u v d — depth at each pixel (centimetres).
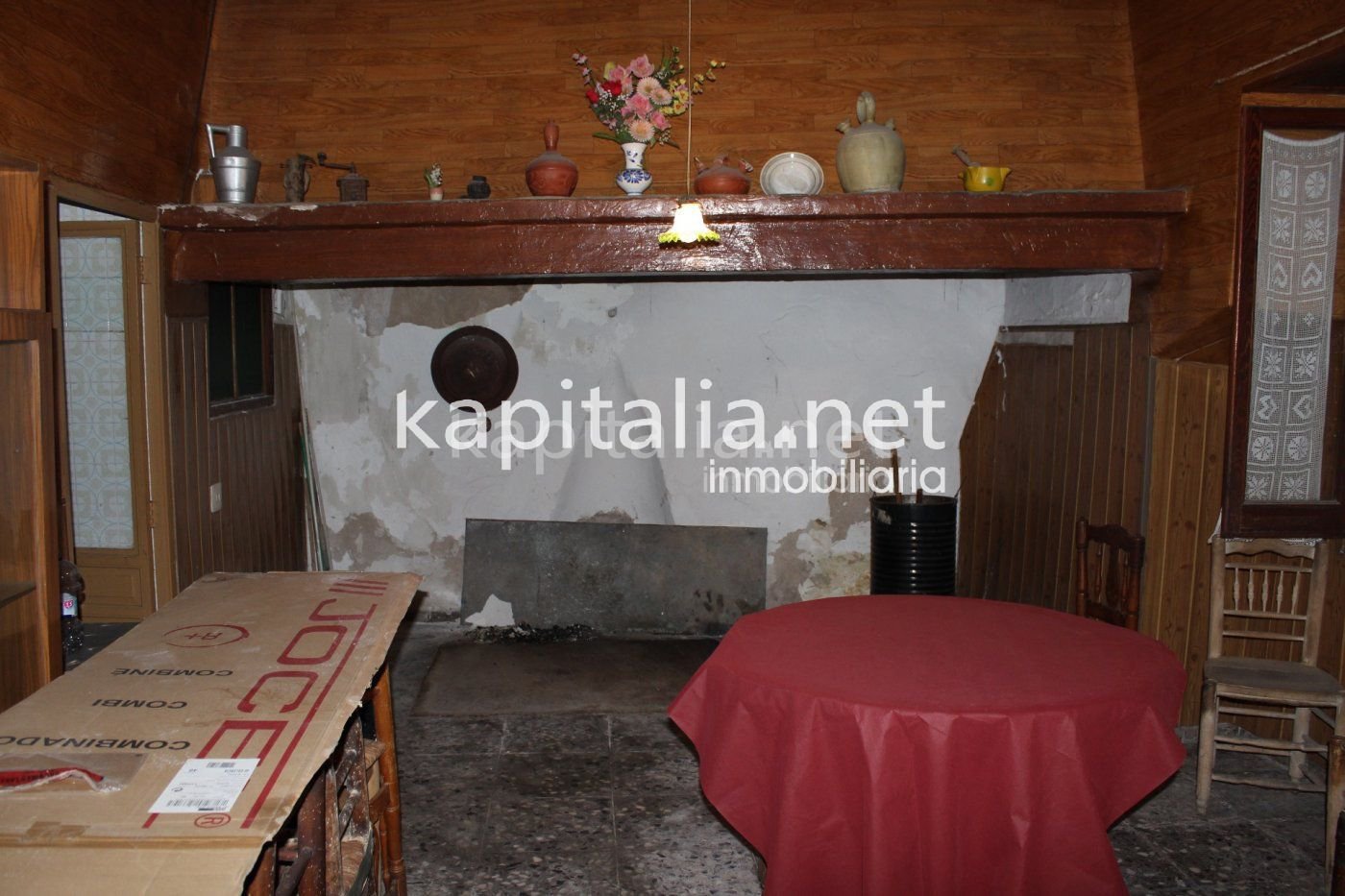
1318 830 300
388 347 512
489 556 521
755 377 510
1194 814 310
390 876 245
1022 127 404
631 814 314
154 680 185
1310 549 318
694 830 304
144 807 141
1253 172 321
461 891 269
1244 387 325
